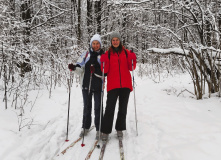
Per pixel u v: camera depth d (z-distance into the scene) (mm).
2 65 4641
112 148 2998
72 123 3895
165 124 3348
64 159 2725
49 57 6215
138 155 2658
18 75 5027
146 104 4766
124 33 12773
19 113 3844
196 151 2428
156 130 3238
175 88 6316
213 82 4785
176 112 3840
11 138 2896
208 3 6207
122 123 3201
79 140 3250
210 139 2660
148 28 9188
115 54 3186
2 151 2592
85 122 3238
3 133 2979
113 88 3123
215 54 4762
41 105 4477
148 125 3533
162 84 7336
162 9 6434
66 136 3369
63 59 6844
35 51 5699
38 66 5371
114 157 2756
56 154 2887
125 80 3139
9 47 4781
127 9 9031
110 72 3193
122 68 3162
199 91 4680
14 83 4973
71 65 3225
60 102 4898
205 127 3049
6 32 5309
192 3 6090
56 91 5824
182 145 2613
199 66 4660
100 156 2686
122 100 3191
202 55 4633
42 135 3229
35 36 6984
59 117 4090
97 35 3301
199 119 3400
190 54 4789
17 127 3305
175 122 3373
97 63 3275
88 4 11789
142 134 3244
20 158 2570
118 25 11797
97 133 3303
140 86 7445
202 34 5535
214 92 4859
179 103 4457
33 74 5270
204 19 5734
